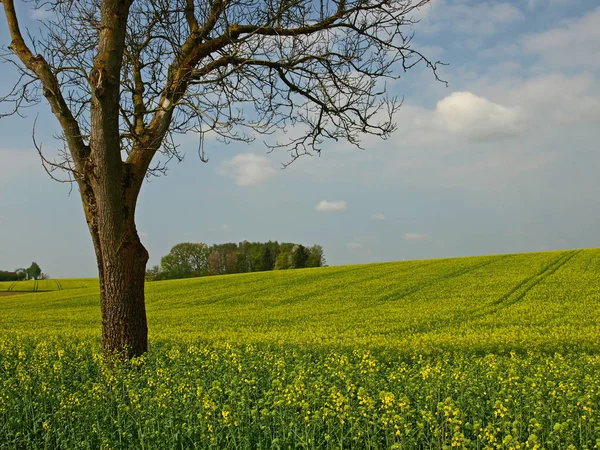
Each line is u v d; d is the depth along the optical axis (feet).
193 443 22.53
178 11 33.94
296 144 37.83
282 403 23.43
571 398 24.02
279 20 33.50
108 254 33.27
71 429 24.04
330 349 48.16
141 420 24.41
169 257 280.51
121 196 33.24
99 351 41.88
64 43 35.83
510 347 47.39
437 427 21.01
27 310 132.46
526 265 143.02
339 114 36.60
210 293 139.03
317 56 34.58
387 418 20.95
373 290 119.14
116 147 32.63
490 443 20.22
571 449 19.11
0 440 24.44
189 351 43.29
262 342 55.16
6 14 33.78
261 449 22.02
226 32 32.86
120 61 32.09
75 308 131.44
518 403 24.72
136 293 33.88
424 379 28.71
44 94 32.83
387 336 60.90
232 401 24.43
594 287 100.83
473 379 29.81
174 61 35.01
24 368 36.94
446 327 68.69
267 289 137.39
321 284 138.31
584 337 51.67
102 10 31.63
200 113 32.65
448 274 138.00
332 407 21.99
